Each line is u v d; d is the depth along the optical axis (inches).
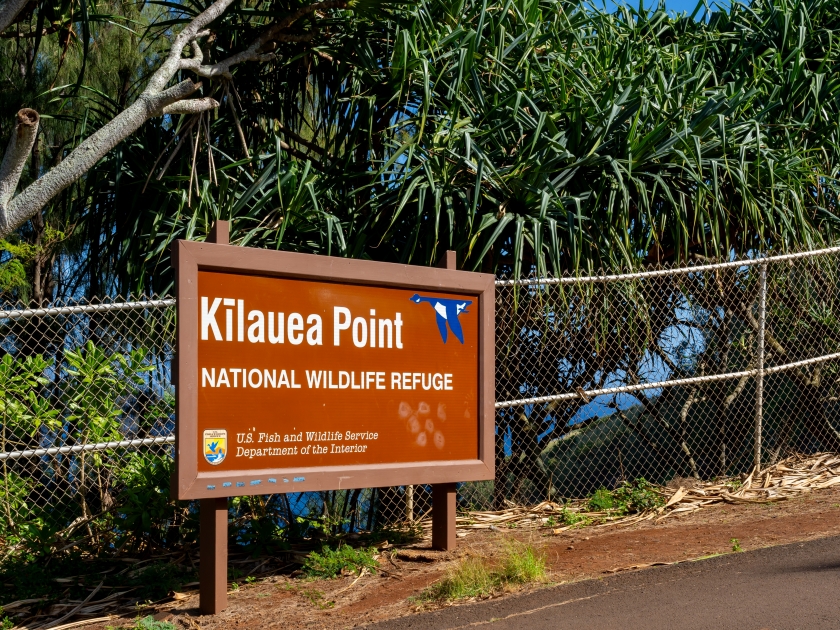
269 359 174.4
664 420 278.8
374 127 289.7
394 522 237.6
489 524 227.9
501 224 236.2
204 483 161.3
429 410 198.4
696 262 278.2
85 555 206.1
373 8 264.5
